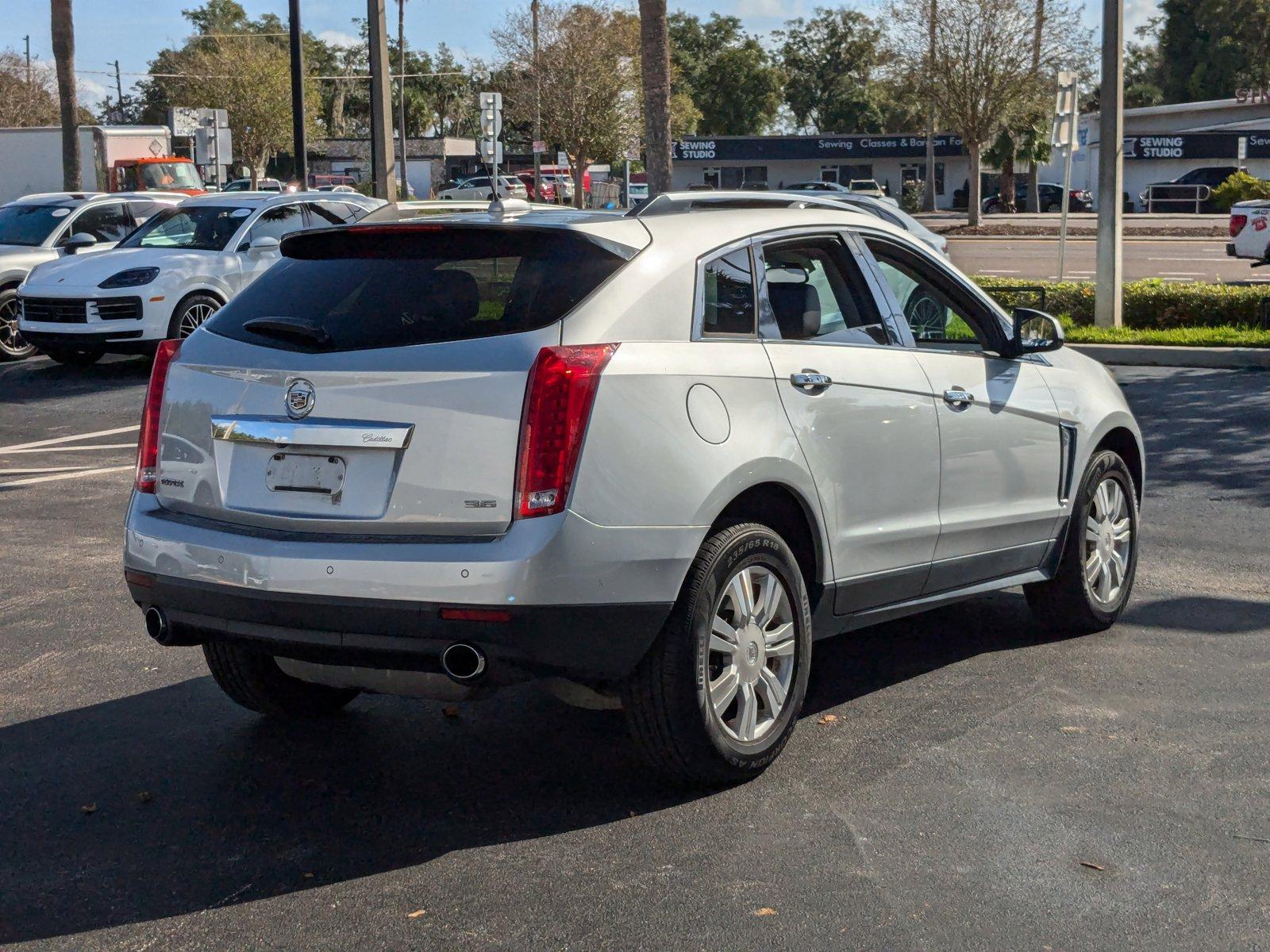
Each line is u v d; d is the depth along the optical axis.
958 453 5.32
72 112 28.47
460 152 83.25
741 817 4.21
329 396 4.11
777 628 4.57
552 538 3.88
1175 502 8.88
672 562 4.10
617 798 4.39
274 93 72.94
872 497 4.90
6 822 4.26
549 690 4.38
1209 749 4.75
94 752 4.86
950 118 46.59
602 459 3.97
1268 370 14.46
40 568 7.54
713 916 3.57
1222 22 88.12
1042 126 56.56
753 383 4.44
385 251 4.45
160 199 19.56
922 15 46.66
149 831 4.18
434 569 3.87
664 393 4.15
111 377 16.08
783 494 4.59
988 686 5.47
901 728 4.99
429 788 4.50
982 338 5.71
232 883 3.81
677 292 4.34
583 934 3.48
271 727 5.12
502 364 3.97
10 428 12.66
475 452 3.94
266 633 4.13
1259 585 6.98
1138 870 3.82
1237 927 3.49
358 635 3.98
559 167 67.38
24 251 18.00
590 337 4.05
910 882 3.75
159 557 4.32
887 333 5.14
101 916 3.63
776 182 73.31
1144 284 17.83
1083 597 6.09
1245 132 64.00
